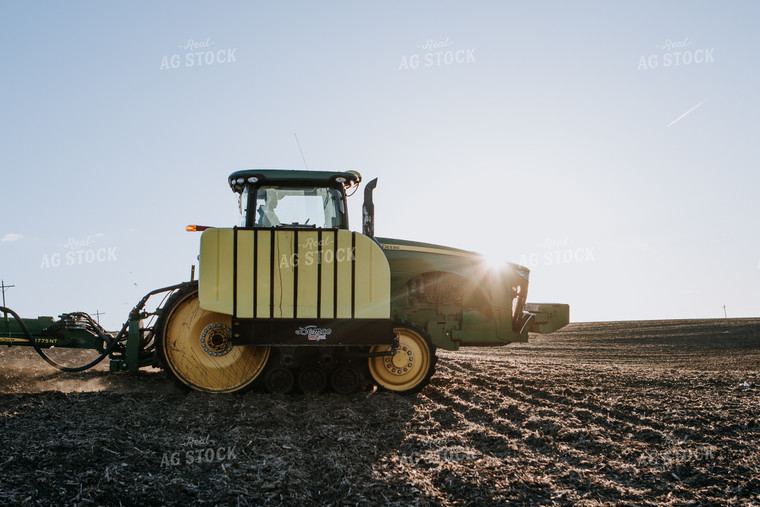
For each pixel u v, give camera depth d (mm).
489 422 6441
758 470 4824
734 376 10773
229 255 6789
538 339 30781
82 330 7844
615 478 4688
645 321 43656
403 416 6422
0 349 11047
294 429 5691
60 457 4379
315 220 7684
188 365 7145
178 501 3857
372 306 6891
